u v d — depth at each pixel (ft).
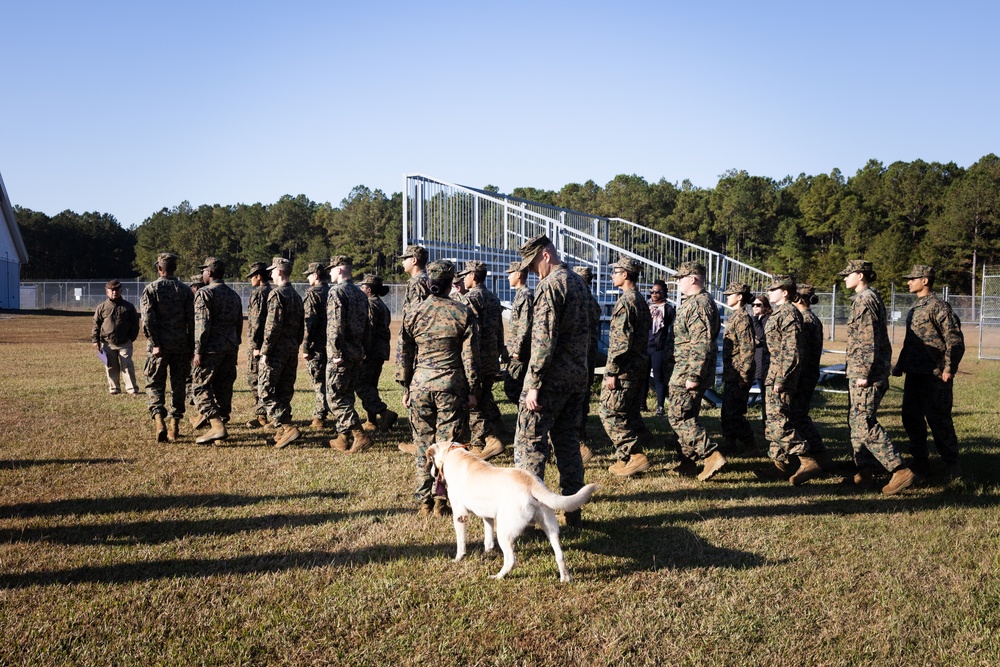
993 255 185.06
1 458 20.45
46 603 11.18
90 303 159.22
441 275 15.67
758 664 9.74
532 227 45.57
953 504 17.06
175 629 10.46
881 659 9.87
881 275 183.32
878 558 13.52
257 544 13.89
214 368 22.47
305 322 23.94
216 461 20.43
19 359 48.91
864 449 18.53
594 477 19.48
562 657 9.89
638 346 19.35
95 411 28.43
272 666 9.58
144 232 315.17
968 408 31.78
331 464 20.20
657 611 11.20
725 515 16.17
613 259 52.49
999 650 10.00
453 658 9.78
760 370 27.45
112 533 14.42
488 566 12.98
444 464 13.57
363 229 257.34
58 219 307.99
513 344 19.33
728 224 231.09
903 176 241.96
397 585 12.09
